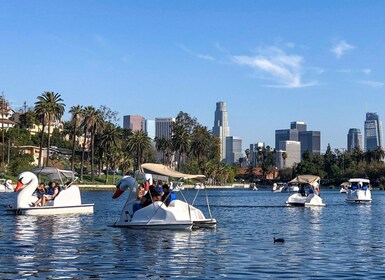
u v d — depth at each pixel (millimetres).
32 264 16062
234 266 16297
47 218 33469
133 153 161625
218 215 42125
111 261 16906
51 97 119250
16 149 135250
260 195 111125
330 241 23531
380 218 39906
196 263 16766
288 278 14516
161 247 20453
